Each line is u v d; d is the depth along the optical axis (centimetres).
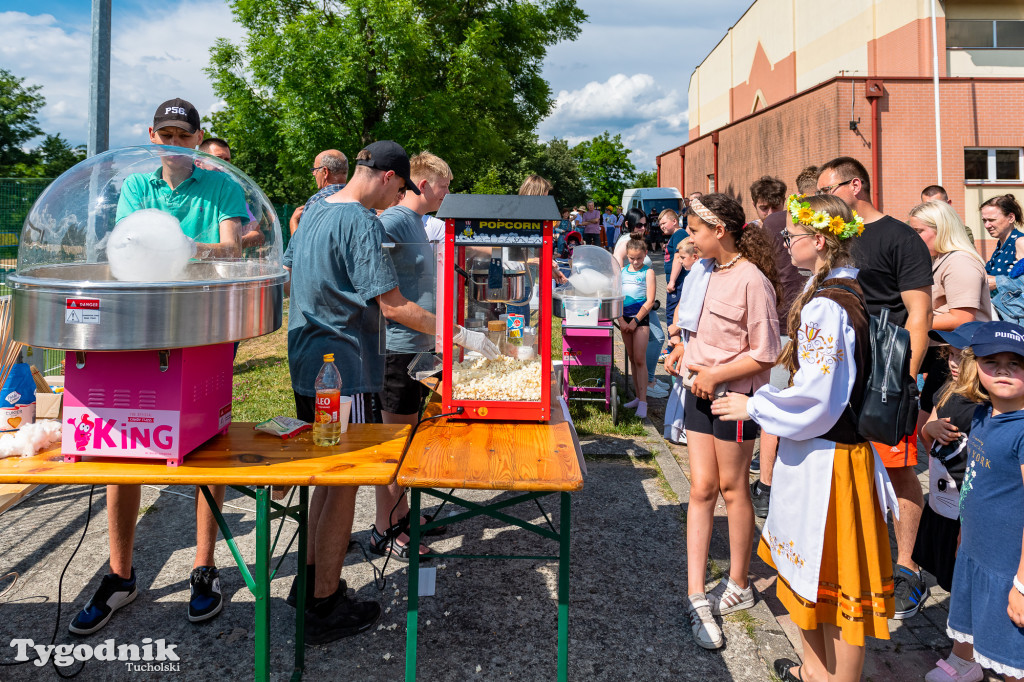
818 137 1667
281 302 247
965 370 227
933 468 273
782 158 1872
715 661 273
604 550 366
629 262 630
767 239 291
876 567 221
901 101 1563
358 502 432
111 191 280
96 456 221
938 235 344
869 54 1928
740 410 258
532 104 2461
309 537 290
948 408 268
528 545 371
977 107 1571
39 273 221
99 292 196
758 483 451
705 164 2605
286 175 1938
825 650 238
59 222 269
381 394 355
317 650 277
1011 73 1747
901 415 214
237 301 218
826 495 222
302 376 278
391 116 1800
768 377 296
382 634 289
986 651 218
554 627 296
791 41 2406
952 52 1744
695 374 296
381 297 261
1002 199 502
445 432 255
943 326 329
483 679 259
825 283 232
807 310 224
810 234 234
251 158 2317
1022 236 492
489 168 2675
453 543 373
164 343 202
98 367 216
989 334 213
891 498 231
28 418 239
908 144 1573
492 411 266
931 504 274
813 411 218
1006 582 213
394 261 287
